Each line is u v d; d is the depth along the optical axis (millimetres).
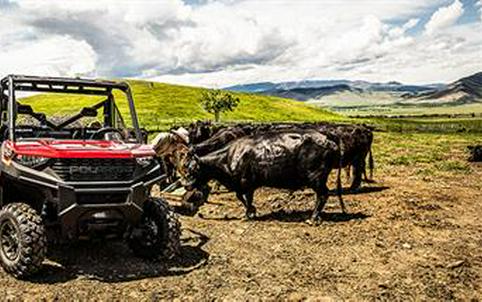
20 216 6910
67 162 6875
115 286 6973
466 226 11023
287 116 133750
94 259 8117
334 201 13945
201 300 6598
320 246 9305
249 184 11430
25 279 7094
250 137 11672
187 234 10070
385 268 8070
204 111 125125
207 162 11734
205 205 13336
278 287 7105
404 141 47781
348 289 7117
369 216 11961
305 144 11109
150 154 7602
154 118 106062
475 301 6777
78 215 6875
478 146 25656
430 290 7117
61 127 8344
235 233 10211
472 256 8797
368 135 15492
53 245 8703
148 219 8023
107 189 6984
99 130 8344
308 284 7277
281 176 11266
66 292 6699
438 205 13219
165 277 7391
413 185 16984
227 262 8203
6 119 8180
